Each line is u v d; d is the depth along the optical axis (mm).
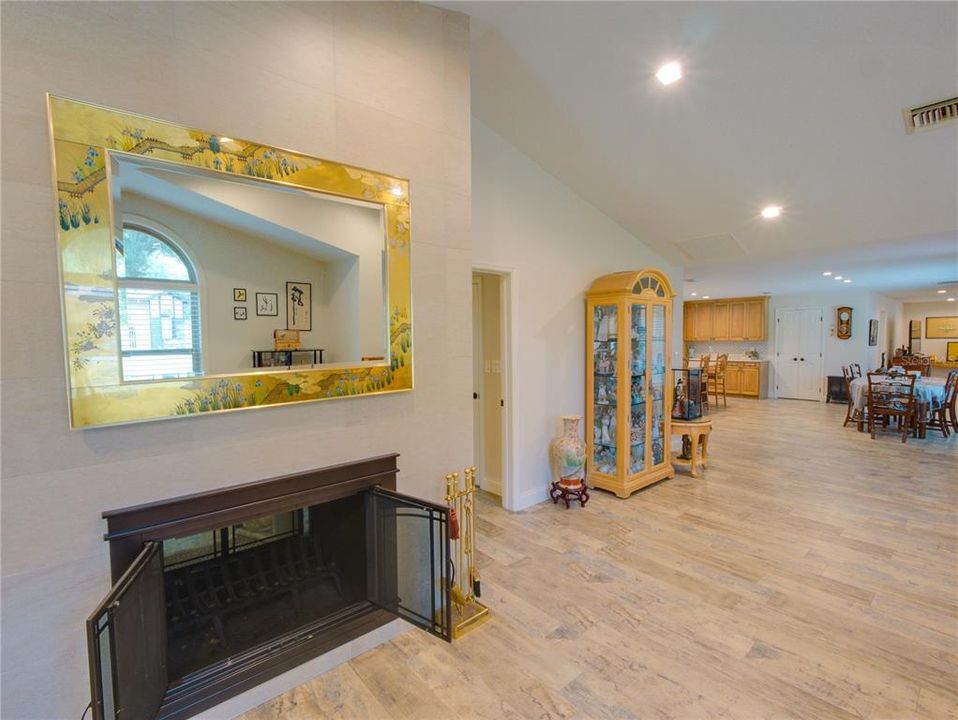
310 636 1942
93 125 1405
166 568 1757
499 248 3467
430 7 2234
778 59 2375
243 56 1693
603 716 1711
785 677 1882
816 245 4500
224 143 1651
